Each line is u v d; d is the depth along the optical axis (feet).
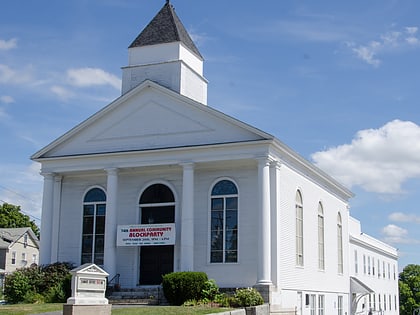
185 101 112.47
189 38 127.54
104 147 116.78
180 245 110.73
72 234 120.57
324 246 136.15
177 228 112.88
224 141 108.68
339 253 150.41
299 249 118.62
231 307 92.84
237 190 110.42
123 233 112.57
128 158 114.11
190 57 125.59
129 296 105.40
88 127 118.52
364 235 187.93
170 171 116.16
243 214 109.29
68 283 105.50
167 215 115.24
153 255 114.52
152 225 111.45
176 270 110.83
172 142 112.37
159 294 104.88
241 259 107.65
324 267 134.92
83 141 118.52
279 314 100.01
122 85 123.34
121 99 116.26
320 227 134.92
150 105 115.44
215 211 111.24
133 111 116.26
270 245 103.40
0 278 246.68
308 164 123.44
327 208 141.18
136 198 117.19
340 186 149.59
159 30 124.47
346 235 157.99
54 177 120.57
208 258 109.60
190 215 107.96
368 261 189.06
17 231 272.10
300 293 116.78
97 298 71.20
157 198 116.57
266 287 99.71
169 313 80.18
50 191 118.83
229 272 107.86
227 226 109.91
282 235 109.19
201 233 110.93
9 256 259.60
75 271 69.15
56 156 118.52
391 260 227.20
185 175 109.50
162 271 113.29
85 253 119.03
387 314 211.00
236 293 96.99
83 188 121.80
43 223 117.50
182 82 119.85
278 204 106.11
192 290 98.58
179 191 114.93
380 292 202.39
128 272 114.32
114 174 114.52
